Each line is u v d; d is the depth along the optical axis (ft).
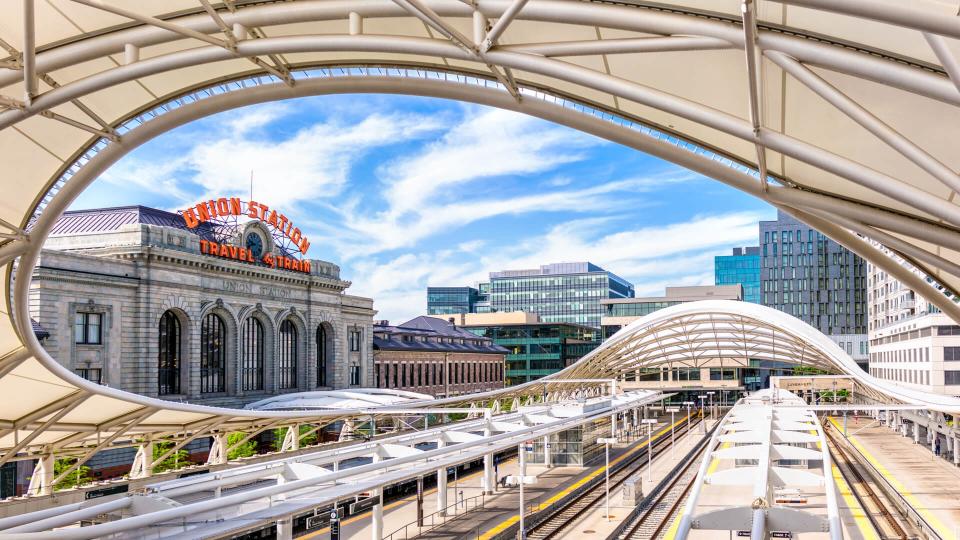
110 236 184.55
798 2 32.96
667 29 42.91
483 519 125.59
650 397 249.14
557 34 53.47
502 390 232.32
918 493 152.76
